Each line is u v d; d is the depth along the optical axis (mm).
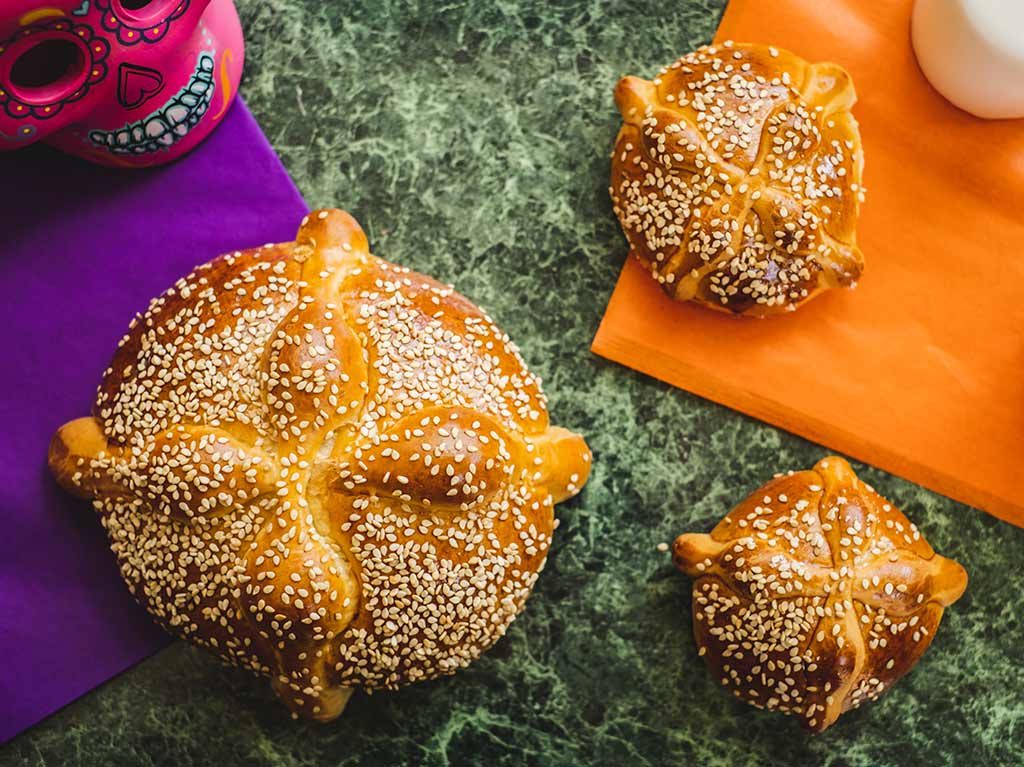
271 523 428
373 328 442
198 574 438
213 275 453
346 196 498
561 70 502
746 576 458
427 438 426
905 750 504
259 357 436
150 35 413
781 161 462
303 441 425
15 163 481
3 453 480
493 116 500
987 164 495
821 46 495
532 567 456
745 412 494
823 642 458
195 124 471
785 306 477
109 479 444
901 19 495
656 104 473
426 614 439
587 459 468
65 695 486
